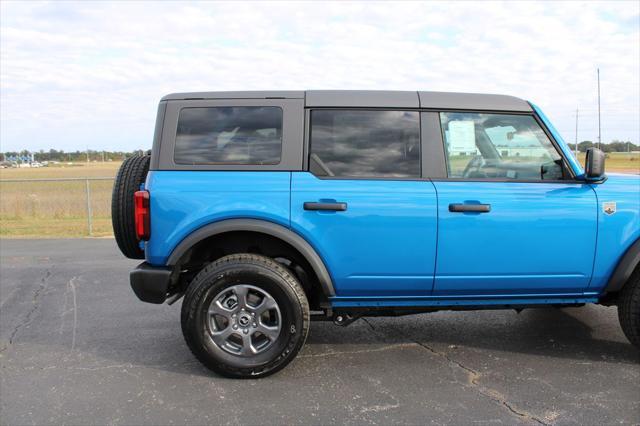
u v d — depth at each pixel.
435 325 4.62
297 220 3.40
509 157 3.63
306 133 3.52
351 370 3.63
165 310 5.18
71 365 3.76
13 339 4.33
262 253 3.74
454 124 3.61
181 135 3.53
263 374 3.45
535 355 3.88
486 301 3.65
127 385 3.41
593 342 4.14
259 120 3.55
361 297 3.59
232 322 3.44
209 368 3.48
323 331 4.49
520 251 3.47
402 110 3.58
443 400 3.15
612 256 3.53
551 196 3.49
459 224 3.44
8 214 14.98
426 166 3.54
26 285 6.24
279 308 3.42
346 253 3.44
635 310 3.57
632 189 3.57
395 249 3.44
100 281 6.45
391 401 3.14
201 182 3.43
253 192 3.41
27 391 3.32
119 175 3.78
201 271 3.45
